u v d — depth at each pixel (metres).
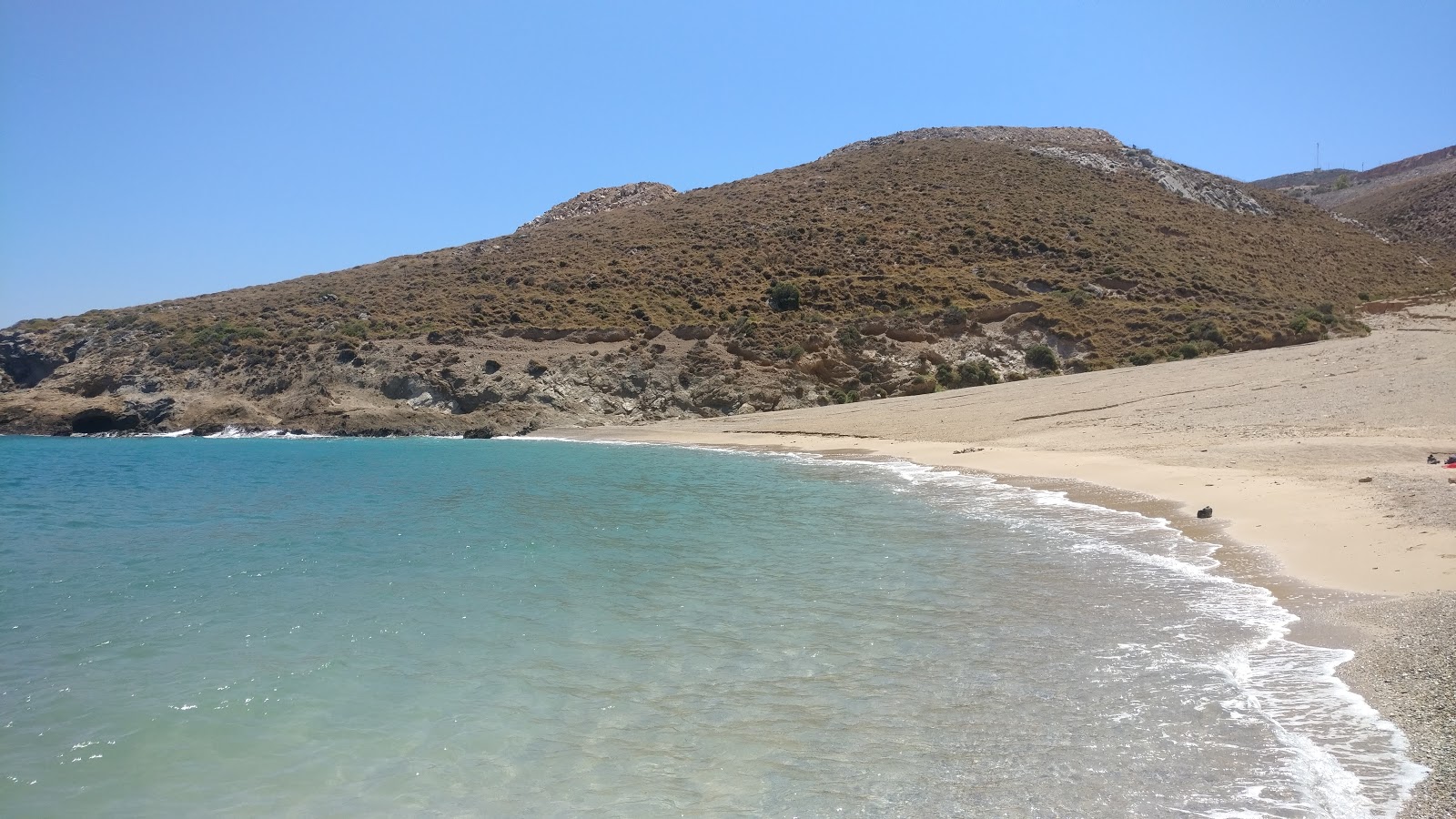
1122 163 102.25
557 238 92.00
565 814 7.23
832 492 25.64
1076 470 26.31
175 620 13.42
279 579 16.03
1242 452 25.27
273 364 66.50
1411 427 26.78
